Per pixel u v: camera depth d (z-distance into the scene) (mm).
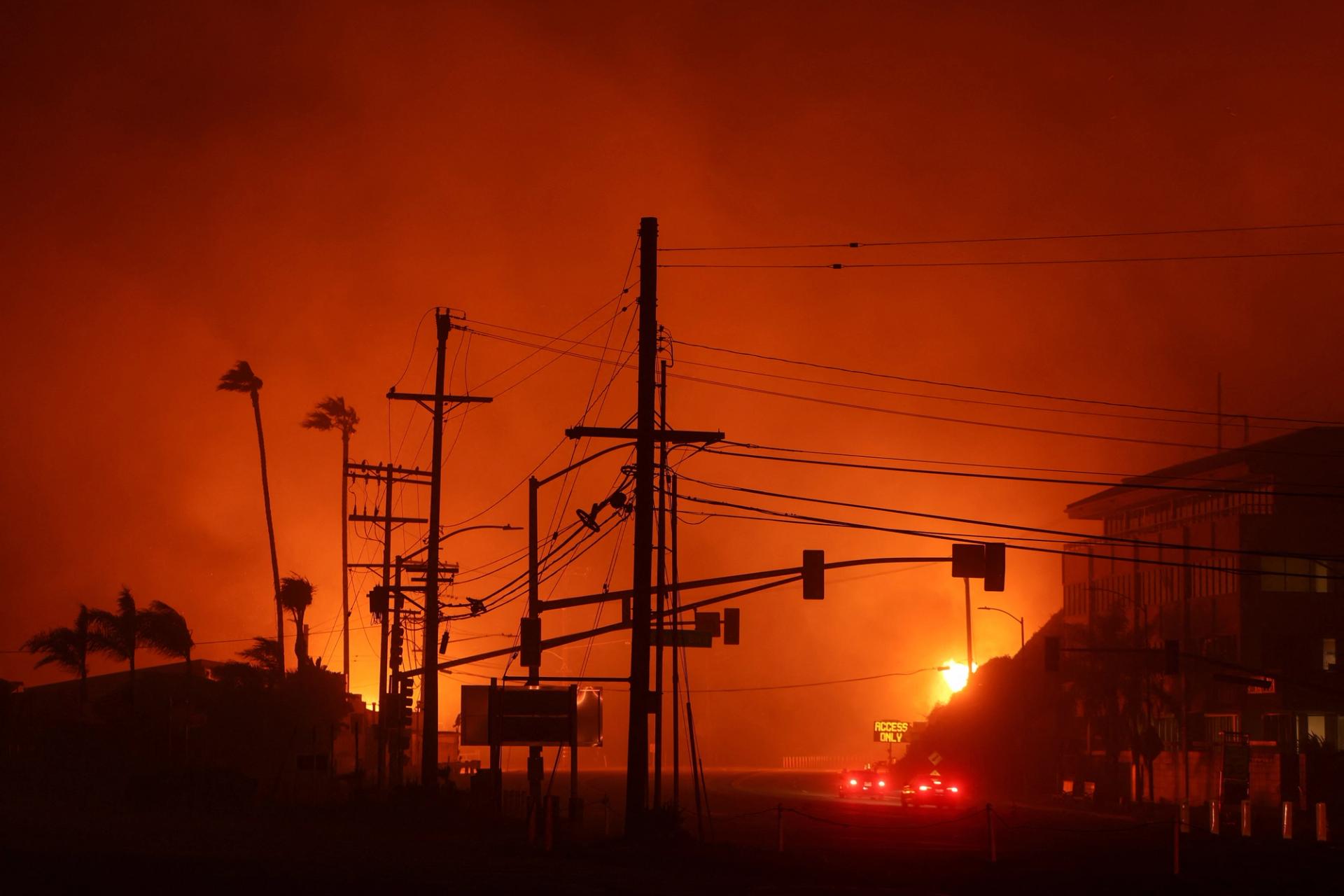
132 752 114250
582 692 85938
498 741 84875
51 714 131875
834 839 78938
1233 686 147375
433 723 91188
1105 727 161375
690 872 50375
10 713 120125
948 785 131125
